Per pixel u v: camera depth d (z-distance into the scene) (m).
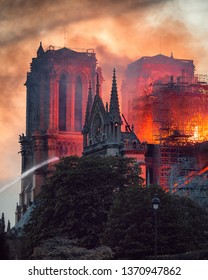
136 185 162.75
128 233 148.00
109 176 185.88
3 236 130.12
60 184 183.75
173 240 148.38
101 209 178.38
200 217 163.00
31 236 182.62
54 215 178.88
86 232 175.75
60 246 134.38
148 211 150.75
